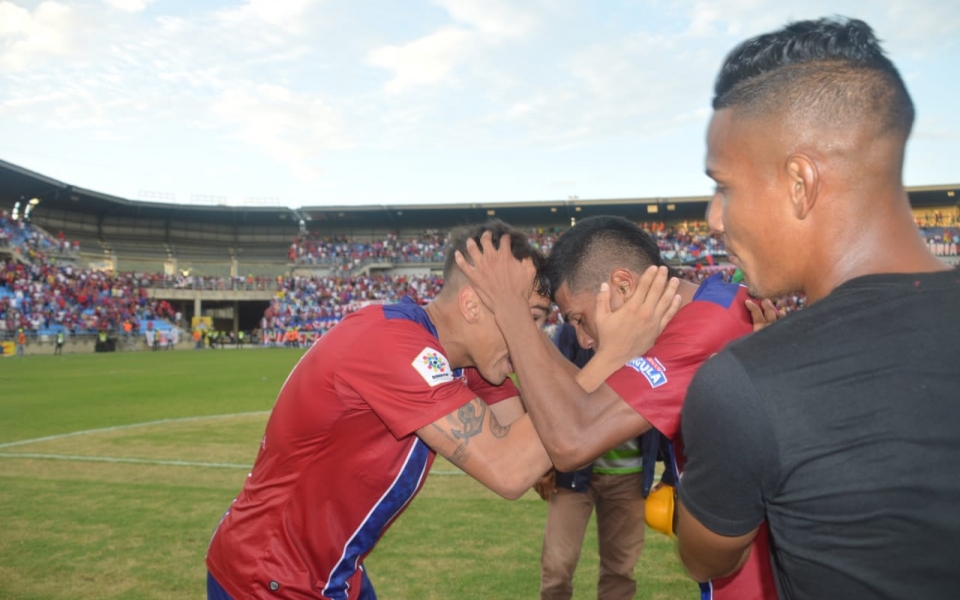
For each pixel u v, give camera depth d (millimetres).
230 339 40562
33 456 7625
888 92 1049
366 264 47062
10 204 42188
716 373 998
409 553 4430
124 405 12062
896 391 901
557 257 2176
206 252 50875
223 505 5641
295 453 1848
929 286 975
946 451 872
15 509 5512
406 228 53062
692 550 1150
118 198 44938
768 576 1543
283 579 1868
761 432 938
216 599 1982
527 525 5043
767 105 1083
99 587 3910
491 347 2033
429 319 2010
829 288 1086
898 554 878
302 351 33719
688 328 1660
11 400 12781
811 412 924
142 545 4637
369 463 1857
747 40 1173
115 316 35219
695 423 1023
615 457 3244
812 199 1061
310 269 47594
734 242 1192
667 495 1508
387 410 1763
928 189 40438
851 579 904
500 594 3758
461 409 1774
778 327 1019
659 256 2207
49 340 31297
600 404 1576
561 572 3195
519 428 1805
